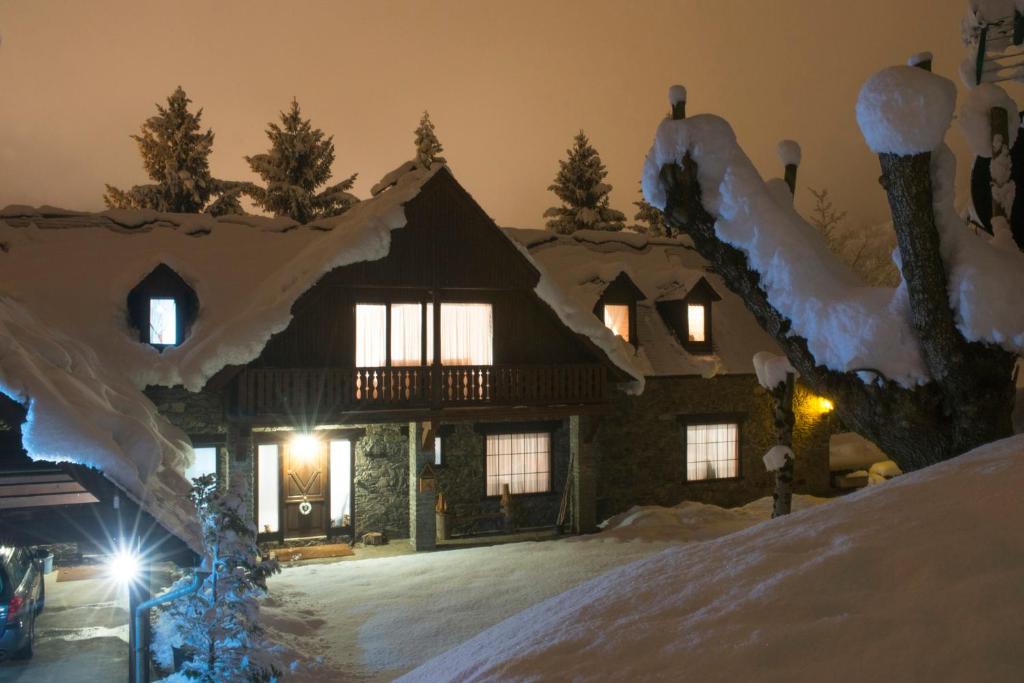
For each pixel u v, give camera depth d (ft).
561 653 13.91
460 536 64.90
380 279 60.80
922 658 10.43
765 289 26.81
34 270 61.57
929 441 24.62
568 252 86.48
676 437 73.46
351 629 42.70
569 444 69.46
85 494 34.35
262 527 60.75
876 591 12.53
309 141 138.00
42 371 36.11
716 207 26.94
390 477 63.93
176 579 52.44
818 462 79.41
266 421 57.00
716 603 13.91
